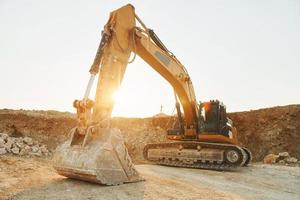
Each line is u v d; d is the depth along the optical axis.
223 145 12.58
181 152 13.39
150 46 10.50
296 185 9.66
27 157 12.81
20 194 5.51
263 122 26.22
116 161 6.91
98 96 7.54
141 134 28.88
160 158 14.02
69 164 6.68
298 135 24.17
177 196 6.20
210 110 13.70
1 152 12.65
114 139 6.94
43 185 6.44
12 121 30.27
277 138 24.61
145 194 6.09
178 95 13.12
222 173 11.57
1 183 6.36
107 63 7.95
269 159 20.27
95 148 6.59
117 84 8.17
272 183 9.80
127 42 8.87
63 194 5.66
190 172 11.50
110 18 8.66
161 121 29.56
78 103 7.17
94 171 6.27
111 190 6.21
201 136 13.45
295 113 25.73
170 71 11.83
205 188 7.73
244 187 8.58
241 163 12.30
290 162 19.45
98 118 7.36
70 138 7.19
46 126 30.08
